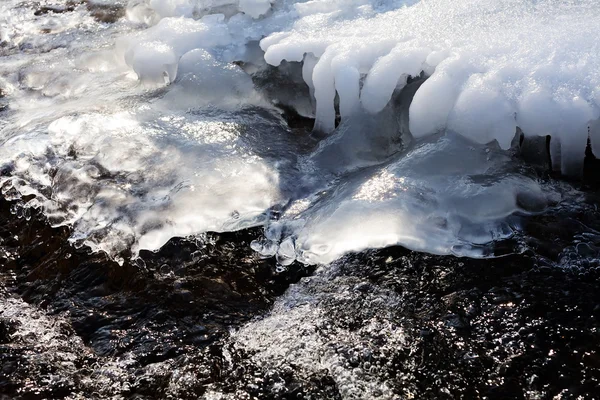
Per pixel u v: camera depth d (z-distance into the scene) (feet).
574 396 6.50
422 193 8.57
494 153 8.92
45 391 6.95
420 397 6.60
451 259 8.10
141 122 10.39
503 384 6.66
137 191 9.26
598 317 7.27
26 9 15.05
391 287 7.86
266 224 8.80
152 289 8.17
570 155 8.55
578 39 8.85
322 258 8.30
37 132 10.48
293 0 11.87
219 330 7.59
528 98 8.31
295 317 7.64
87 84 11.93
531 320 7.30
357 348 7.13
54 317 7.95
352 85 9.33
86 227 9.01
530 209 8.53
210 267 8.40
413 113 8.98
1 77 12.57
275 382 6.87
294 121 10.61
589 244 8.10
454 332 7.24
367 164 9.50
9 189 9.80
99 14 14.55
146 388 6.97
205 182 9.27
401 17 10.44
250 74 11.12
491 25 9.64
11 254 8.99
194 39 11.23
